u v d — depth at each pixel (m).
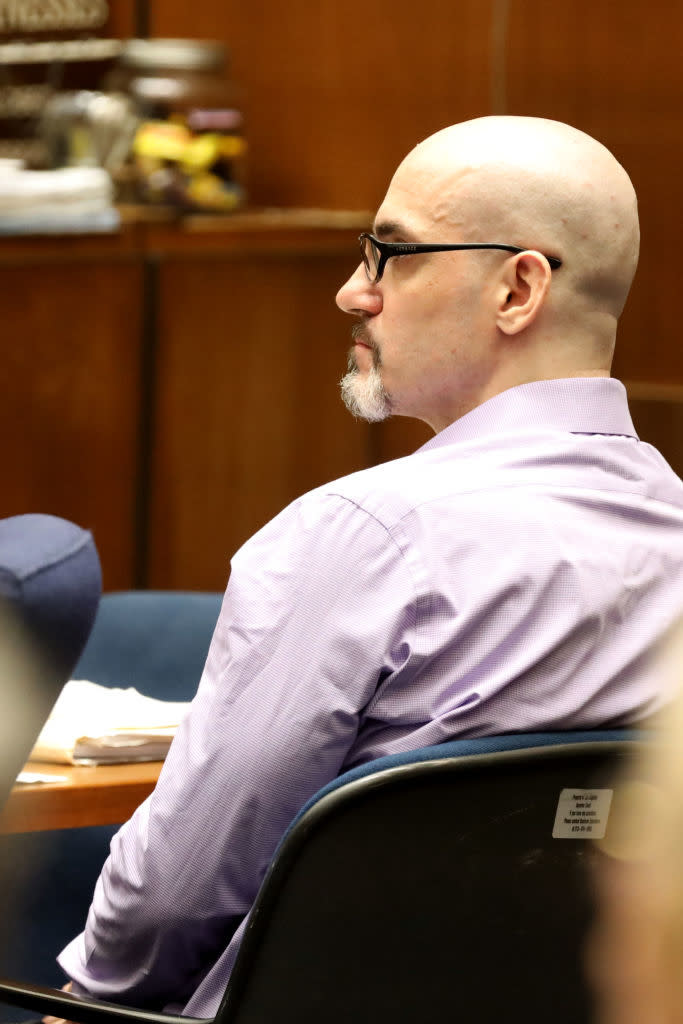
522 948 3.43
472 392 4.25
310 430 11.99
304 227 11.60
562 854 3.38
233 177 11.72
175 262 11.77
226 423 12.04
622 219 4.16
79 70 13.27
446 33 11.72
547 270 4.07
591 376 4.20
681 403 10.56
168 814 3.83
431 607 3.71
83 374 11.72
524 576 3.71
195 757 3.82
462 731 3.70
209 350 11.94
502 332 4.16
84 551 3.88
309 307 11.87
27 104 13.38
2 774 3.83
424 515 3.76
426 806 3.29
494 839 3.34
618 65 10.72
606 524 3.91
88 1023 3.61
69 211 11.09
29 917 5.81
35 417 11.64
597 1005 3.48
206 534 12.15
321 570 3.77
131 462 11.96
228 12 12.98
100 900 4.04
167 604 6.40
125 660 6.29
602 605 3.76
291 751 3.71
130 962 4.02
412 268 4.23
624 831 3.36
